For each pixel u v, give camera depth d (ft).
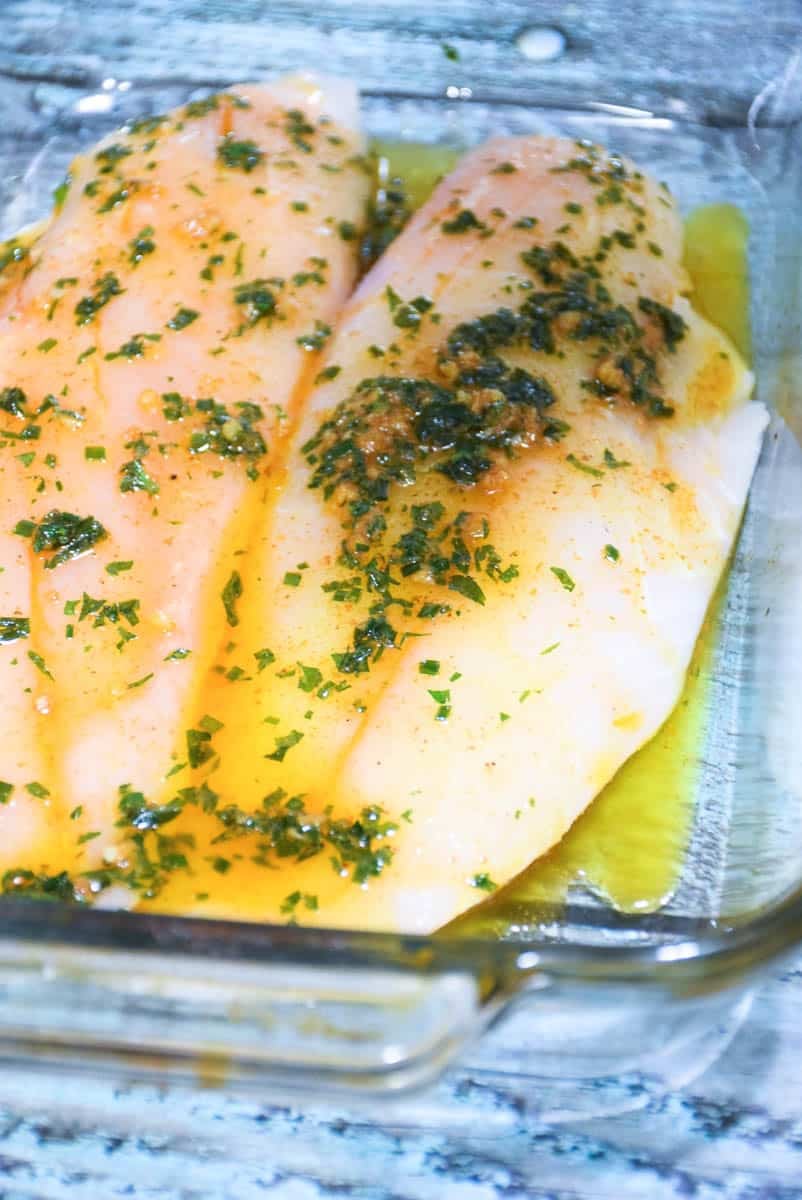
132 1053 1.26
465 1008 1.23
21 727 1.38
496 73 1.71
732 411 1.54
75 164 1.66
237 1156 1.32
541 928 1.38
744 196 1.67
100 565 1.43
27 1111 1.33
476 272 1.55
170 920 1.24
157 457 1.47
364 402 1.48
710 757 1.44
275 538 1.44
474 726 1.39
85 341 1.51
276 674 1.40
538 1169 1.32
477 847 1.37
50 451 1.47
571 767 1.40
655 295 1.57
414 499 1.44
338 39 1.72
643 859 1.40
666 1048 1.34
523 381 1.48
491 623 1.40
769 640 1.47
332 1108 1.33
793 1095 1.34
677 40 1.68
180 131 1.63
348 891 1.35
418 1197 1.32
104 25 1.71
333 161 1.64
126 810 1.36
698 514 1.48
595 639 1.42
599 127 1.70
